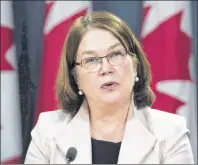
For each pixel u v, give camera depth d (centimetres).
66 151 325
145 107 350
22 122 578
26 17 594
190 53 563
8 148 565
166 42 559
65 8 562
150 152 315
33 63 591
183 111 557
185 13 563
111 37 314
